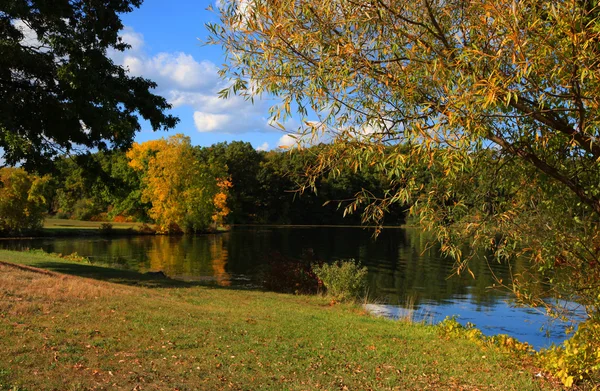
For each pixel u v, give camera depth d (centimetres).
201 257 3138
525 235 515
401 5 439
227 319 1033
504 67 401
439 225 456
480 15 405
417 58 426
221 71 451
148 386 571
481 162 447
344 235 5666
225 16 443
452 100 369
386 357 812
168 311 1037
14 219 4225
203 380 610
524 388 648
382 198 427
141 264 2723
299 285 1816
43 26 1530
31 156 1561
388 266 2872
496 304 1745
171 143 5572
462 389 646
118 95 1698
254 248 3878
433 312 1595
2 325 763
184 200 5578
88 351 683
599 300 534
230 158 8856
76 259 2342
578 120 412
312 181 415
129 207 6344
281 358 746
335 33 432
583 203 514
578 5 376
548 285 600
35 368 592
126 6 1778
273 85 426
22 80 1590
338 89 420
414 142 384
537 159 444
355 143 397
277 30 421
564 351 685
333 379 662
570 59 361
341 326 1085
